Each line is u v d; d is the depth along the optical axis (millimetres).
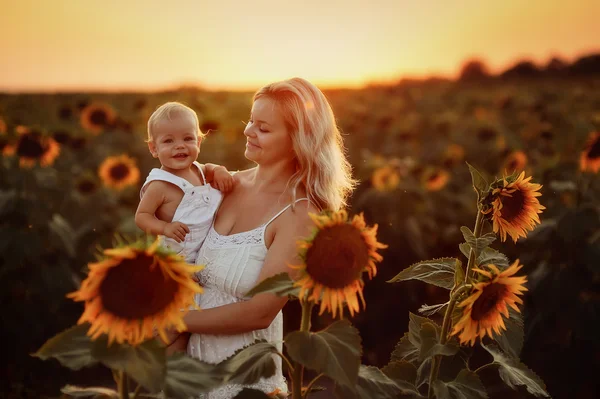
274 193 2418
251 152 2441
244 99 19969
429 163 11117
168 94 28406
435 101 27156
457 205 7855
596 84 44875
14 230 4809
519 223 2107
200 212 2482
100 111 10961
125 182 7477
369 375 1828
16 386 4551
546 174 6781
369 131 15273
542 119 14984
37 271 4953
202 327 2238
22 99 31859
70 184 7176
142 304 1521
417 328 2227
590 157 5016
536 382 2041
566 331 4484
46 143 6195
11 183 5262
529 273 5027
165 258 1514
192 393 1618
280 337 2461
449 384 2008
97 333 1513
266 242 2344
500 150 11031
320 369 1625
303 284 1671
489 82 57188
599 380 4355
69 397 1847
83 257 5738
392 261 6297
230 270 2322
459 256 6707
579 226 4434
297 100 2377
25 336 4730
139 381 1489
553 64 61906
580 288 4426
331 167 2398
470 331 1877
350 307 1704
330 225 1663
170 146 2506
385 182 6879
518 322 2121
